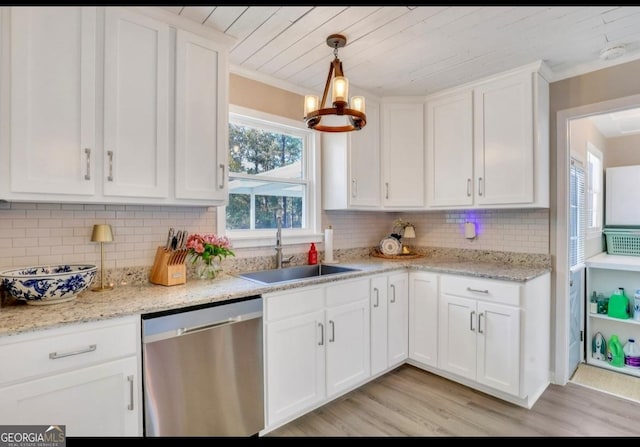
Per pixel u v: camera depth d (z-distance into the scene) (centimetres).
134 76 173
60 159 153
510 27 192
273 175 277
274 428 201
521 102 243
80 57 157
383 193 300
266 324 193
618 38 204
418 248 347
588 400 234
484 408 223
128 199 172
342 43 207
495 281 228
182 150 189
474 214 305
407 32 198
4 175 141
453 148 281
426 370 277
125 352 147
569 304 263
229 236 249
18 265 169
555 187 257
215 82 202
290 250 279
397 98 300
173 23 185
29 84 146
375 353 255
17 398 124
